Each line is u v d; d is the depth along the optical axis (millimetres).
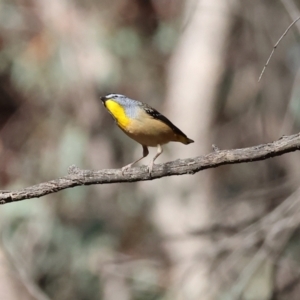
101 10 16922
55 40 16438
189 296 12008
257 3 15016
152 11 17203
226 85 16328
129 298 14680
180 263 13773
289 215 10781
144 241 15547
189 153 16188
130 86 16953
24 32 16562
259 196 12250
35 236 14961
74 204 15656
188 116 16312
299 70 12148
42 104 16984
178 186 15703
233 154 6379
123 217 15984
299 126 12734
